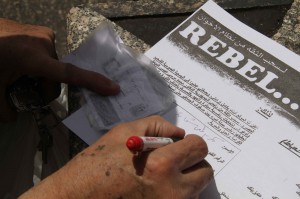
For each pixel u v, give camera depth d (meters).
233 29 0.97
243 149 0.86
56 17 1.77
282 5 1.03
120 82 0.95
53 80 0.95
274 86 0.91
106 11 1.06
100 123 0.91
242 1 1.04
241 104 0.90
